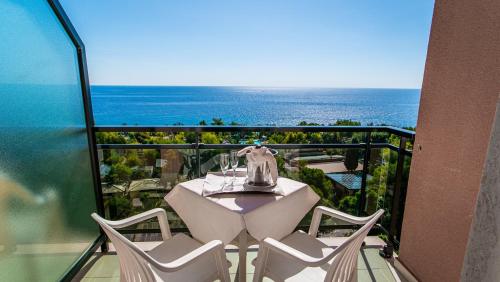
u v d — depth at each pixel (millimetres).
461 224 1535
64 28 2020
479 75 1407
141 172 2512
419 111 1920
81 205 2207
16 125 1542
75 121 2152
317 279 1417
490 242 719
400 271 2139
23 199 1589
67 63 2066
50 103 1849
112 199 2543
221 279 1444
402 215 2297
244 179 1942
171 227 2635
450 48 1614
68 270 1984
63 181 1978
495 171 700
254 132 2506
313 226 1846
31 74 1668
